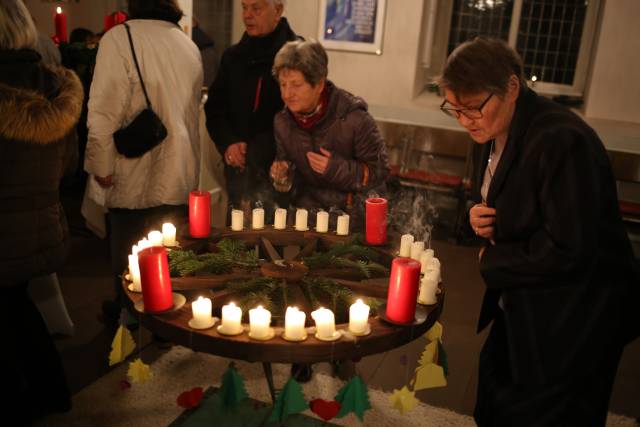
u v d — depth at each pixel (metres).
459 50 1.36
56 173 1.90
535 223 1.37
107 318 2.79
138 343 2.54
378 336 1.39
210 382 2.31
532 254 1.33
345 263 1.76
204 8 5.20
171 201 2.44
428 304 1.55
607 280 1.34
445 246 4.13
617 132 4.30
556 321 1.34
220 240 1.94
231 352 1.34
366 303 1.56
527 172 1.35
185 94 2.39
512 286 1.40
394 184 4.39
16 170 1.76
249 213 2.69
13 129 1.67
